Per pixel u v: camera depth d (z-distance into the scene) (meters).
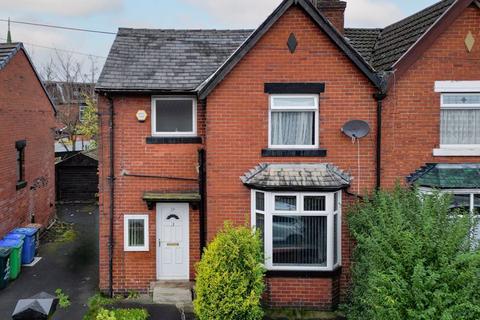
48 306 6.96
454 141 12.12
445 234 7.70
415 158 12.02
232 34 15.12
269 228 11.69
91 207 24.94
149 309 12.12
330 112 11.98
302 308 11.77
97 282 14.05
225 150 12.06
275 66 11.91
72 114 43.19
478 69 11.85
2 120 15.33
